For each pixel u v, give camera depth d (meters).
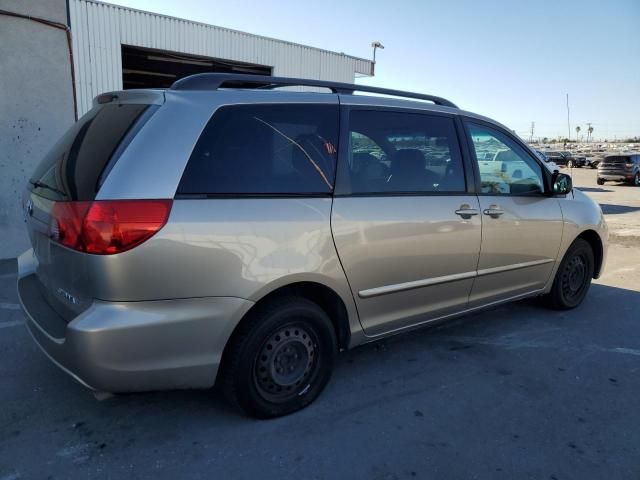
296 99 3.10
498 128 4.26
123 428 2.90
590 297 5.71
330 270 3.03
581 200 5.00
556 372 3.79
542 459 2.75
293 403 3.08
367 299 3.30
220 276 2.62
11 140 6.17
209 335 2.64
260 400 2.94
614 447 2.88
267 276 2.76
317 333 3.12
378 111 3.45
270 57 15.68
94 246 2.38
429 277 3.60
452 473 2.61
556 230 4.60
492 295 4.21
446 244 3.64
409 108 3.63
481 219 3.87
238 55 15.02
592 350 4.20
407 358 3.95
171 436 2.84
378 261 3.26
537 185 4.50
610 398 3.43
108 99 3.15
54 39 6.30
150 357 2.52
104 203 2.39
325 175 3.09
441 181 3.71
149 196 2.46
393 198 3.36
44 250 2.86
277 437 2.86
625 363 3.97
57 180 2.80
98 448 2.71
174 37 13.86
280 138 2.96
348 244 3.10
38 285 3.16
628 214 14.39
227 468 2.59
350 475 2.57
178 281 2.52
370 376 3.63
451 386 3.53
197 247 2.55
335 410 3.16
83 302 2.53
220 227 2.62
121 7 13.05
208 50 14.47
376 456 2.72
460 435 2.94
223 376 2.86
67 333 2.44
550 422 3.11
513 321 4.84
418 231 3.45
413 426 3.02
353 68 17.92
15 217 6.34
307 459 2.68
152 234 2.44
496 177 4.11
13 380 3.38
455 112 3.94
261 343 2.87
